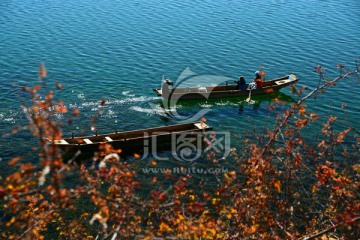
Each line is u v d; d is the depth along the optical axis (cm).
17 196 822
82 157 2745
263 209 1228
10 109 3253
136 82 4016
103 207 912
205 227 1041
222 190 1247
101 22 5634
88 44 4866
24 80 3897
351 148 2608
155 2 6681
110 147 1037
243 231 1241
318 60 4766
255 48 5006
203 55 4756
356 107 3691
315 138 2959
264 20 6022
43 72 811
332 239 1514
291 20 6081
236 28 5631
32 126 813
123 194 1152
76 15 5881
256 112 3597
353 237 1318
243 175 1692
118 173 1095
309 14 6406
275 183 1295
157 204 1034
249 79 4316
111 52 4678
